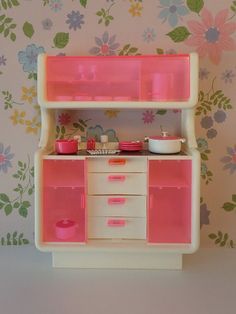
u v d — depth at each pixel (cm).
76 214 118
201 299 95
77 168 117
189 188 111
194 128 121
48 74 111
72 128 131
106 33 128
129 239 115
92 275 110
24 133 131
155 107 108
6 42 128
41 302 94
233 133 129
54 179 116
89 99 110
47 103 108
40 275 110
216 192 132
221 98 128
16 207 134
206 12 126
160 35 127
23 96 130
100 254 114
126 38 127
